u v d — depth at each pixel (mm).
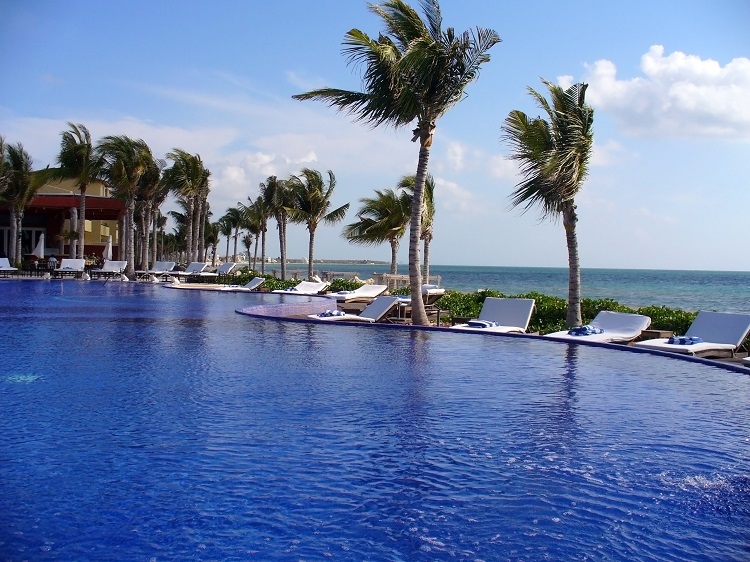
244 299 25672
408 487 4973
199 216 50906
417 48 14430
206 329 15148
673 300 47562
